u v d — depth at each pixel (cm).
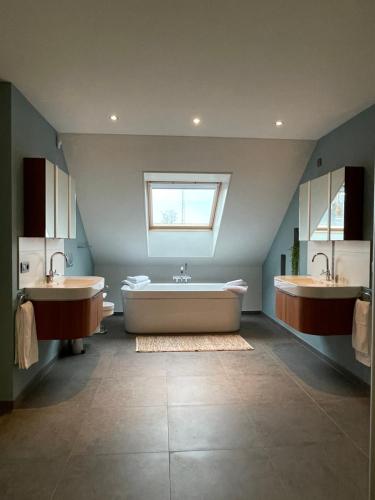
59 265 406
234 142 427
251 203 511
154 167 455
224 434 243
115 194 488
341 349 360
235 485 192
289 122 365
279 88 283
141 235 556
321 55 231
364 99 304
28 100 310
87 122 369
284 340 480
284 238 535
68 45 220
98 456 217
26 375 308
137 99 307
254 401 294
